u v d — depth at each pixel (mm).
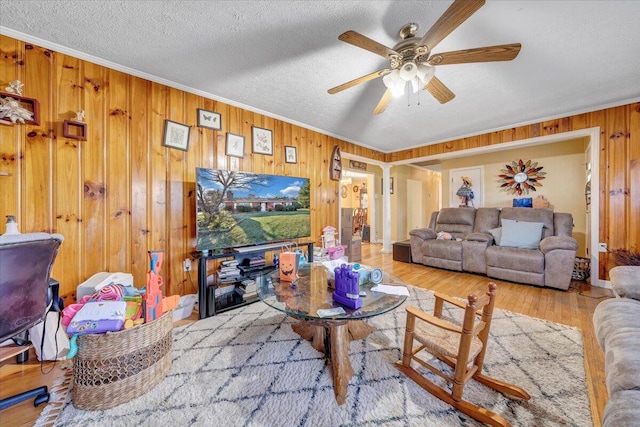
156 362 1454
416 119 3467
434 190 8078
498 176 4734
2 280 1013
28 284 1129
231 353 1748
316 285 1799
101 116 2076
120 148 2162
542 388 1399
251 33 1755
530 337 1936
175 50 1944
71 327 1271
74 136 1921
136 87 2244
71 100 1952
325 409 1268
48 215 1858
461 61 1600
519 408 1268
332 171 4090
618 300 1508
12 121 1724
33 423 1204
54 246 1213
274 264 2906
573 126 3221
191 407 1287
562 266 2961
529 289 3078
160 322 1493
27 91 1794
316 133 3875
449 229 4539
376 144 4812
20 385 1457
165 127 2393
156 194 2348
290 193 3061
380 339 1918
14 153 1752
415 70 1636
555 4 1500
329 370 1564
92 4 1491
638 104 2830
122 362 1322
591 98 2830
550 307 2525
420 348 1582
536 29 1707
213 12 1561
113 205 2127
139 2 1479
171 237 2432
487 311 1383
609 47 1910
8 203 1728
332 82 2430
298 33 1755
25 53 1791
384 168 5430
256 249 2717
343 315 1329
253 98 2787
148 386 1400
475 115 3320
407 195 6672
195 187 2510
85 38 1807
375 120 3500
